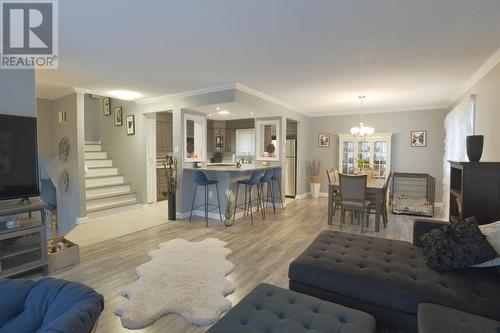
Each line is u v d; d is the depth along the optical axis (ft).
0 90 9.32
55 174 18.78
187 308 7.34
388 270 6.63
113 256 10.94
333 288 6.60
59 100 17.63
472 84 13.43
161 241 12.75
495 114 10.50
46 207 9.49
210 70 12.07
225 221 15.53
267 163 20.65
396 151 22.47
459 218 9.07
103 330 6.56
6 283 3.90
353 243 8.45
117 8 6.88
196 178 15.39
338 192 17.01
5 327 3.54
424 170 21.53
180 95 16.72
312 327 4.74
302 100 18.89
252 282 8.91
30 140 9.45
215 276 9.18
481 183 8.56
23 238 9.10
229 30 8.14
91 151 21.76
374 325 4.96
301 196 24.47
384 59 10.64
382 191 15.33
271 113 18.95
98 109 25.21
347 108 22.43
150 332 6.51
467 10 6.94
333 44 9.17
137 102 19.19
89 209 17.03
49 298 3.67
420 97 17.81
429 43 9.08
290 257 10.98
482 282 5.96
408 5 6.73
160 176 22.98
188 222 16.21
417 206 18.19
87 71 12.18
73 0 6.50
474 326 4.47
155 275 9.21
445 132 19.45
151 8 6.89
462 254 6.42
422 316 4.88
